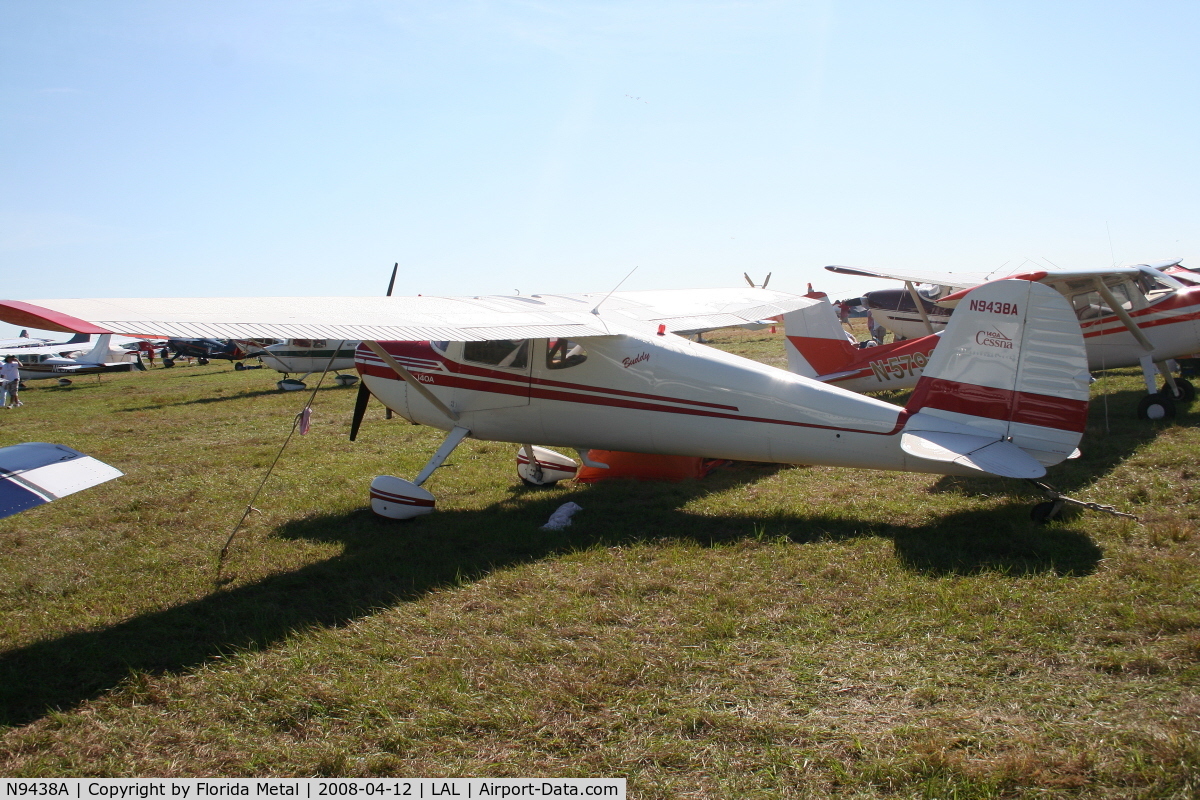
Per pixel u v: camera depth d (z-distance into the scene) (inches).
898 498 251.6
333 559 217.9
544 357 265.1
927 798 103.7
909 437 218.2
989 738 116.1
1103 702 124.5
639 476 298.8
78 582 208.1
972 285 446.0
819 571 188.2
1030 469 199.0
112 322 172.6
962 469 218.8
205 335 180.7
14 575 215.6
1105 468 275.9
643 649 151.3
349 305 239.1
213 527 259.3
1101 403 410.9
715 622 160.1
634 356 255.6
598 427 264.1
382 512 253.4
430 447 397.1
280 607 182.7
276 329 194.2
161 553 231.6
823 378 446.6
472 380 275.1
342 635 163.5
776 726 121.8
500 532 235.1
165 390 833.5
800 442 239.3
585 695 134.0
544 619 167.3
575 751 118.8
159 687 143.6
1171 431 328.2
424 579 195.9
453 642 158.1
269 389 762.8
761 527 228.1
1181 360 466.3
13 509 147.7
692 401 249.8
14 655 162.7
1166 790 101.8
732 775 111.3
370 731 126.0
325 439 435.5
